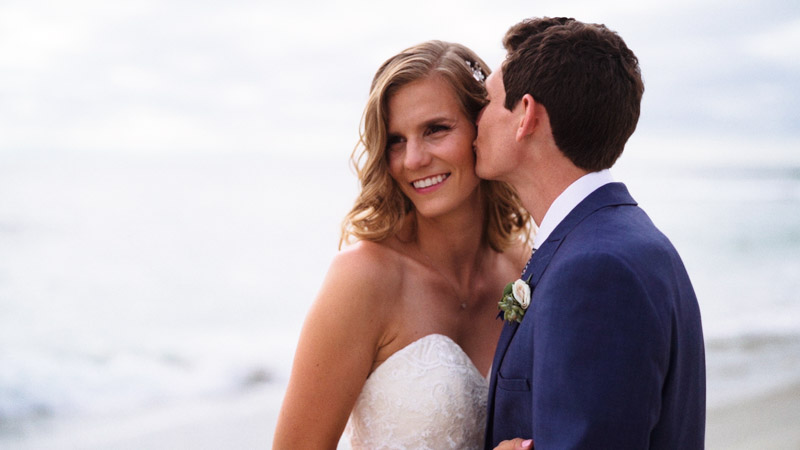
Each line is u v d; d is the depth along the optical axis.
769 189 33.53
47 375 9.61
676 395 1.70
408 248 2.34
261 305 13.73
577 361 1.55
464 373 2.19
